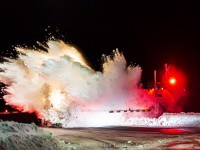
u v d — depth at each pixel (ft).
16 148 36.06
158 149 47.42
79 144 53.06
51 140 43.39
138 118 91.61
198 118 91.81
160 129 74.79
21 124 45.37
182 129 74.13
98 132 69.67
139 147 49.57
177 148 48.03
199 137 59.93
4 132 40.78
